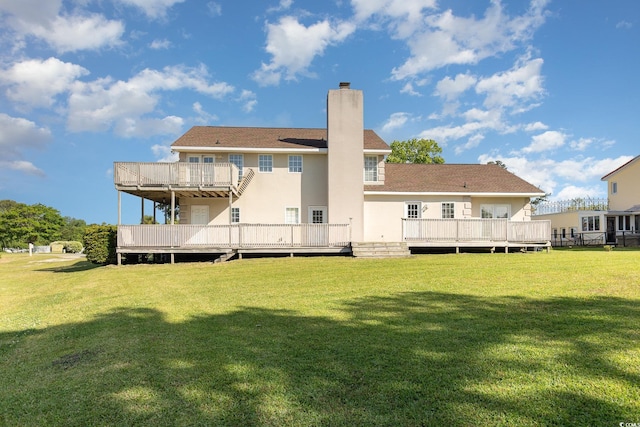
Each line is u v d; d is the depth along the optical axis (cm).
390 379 343
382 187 1945
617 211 2902
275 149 1862
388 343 441
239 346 453
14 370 415
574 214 3077
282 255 1714
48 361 439
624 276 861
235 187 1711
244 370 377
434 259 1402
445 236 1738
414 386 327
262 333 503
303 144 1956
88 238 1608
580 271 966
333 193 1819
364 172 1984
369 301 682
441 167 2311
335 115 1853
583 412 277
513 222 1772
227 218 1878
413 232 1727
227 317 600
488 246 1753
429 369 362
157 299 784
